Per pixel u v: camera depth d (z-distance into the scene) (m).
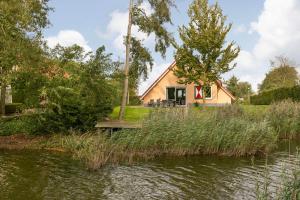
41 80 21.11
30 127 21.98
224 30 30.44
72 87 20.53
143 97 37.72
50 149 19.19
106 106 22.66
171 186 12.13
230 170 14.57
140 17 25.38
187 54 31.52
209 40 30.00
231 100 38.41
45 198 10.73
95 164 14.54
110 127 20.17
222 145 18.56
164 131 18.42
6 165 15.12
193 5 31.03
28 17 21.48
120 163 15.80
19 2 20.88
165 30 25.50
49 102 20.80
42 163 15.59
